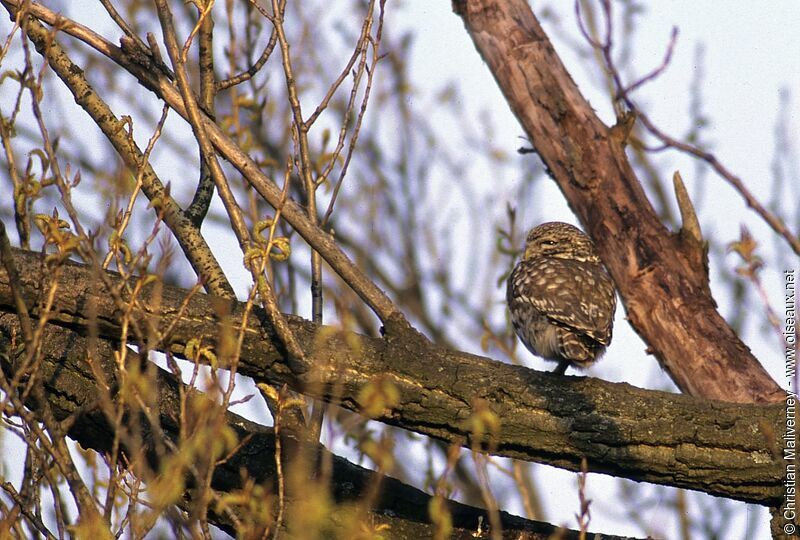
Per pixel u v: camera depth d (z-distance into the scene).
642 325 12.55
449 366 9.84
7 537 7.30
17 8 10.03
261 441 10.22
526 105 13.63
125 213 8.01
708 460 9.67
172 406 9.95
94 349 7.40
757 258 7.75
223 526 9.83
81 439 10.13
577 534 10.64
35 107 7.37
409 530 10.42
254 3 10.65
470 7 14.10
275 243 8.23
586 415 9.76
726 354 12.09
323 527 10.18
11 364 9.77
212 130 10.16
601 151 13.27
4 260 8.09
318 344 7.91
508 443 9.82
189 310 9.40
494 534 6.99
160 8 9.42
